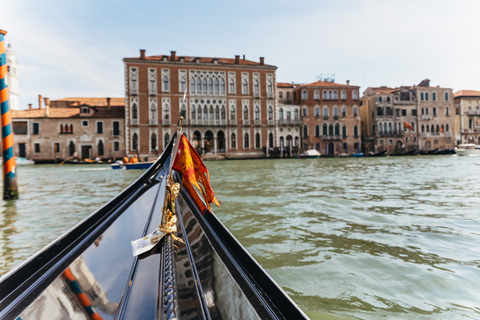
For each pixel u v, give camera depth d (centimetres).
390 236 473
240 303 129
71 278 146
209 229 221
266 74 4478
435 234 482
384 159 3744
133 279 140
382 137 4938
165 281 133
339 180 1324
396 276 327
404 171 1814
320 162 3206
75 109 4231
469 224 545
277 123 4553
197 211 276
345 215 622
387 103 4950
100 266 158
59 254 176
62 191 1090
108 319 113
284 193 923
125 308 118
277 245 432
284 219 589
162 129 4103
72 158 3903
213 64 4259
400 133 4950
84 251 180
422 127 5053
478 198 820
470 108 5266
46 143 3991
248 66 4394
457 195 872
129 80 3984
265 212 651
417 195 875
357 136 4806
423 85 5228
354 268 349
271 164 2905
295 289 300
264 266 357
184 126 4162
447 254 393
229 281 145
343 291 295
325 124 4762
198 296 127
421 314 254
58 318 116
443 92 5094
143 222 231
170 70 4122
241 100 4394
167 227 190
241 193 927
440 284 309
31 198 919
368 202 764
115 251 177
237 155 4356
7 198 890
